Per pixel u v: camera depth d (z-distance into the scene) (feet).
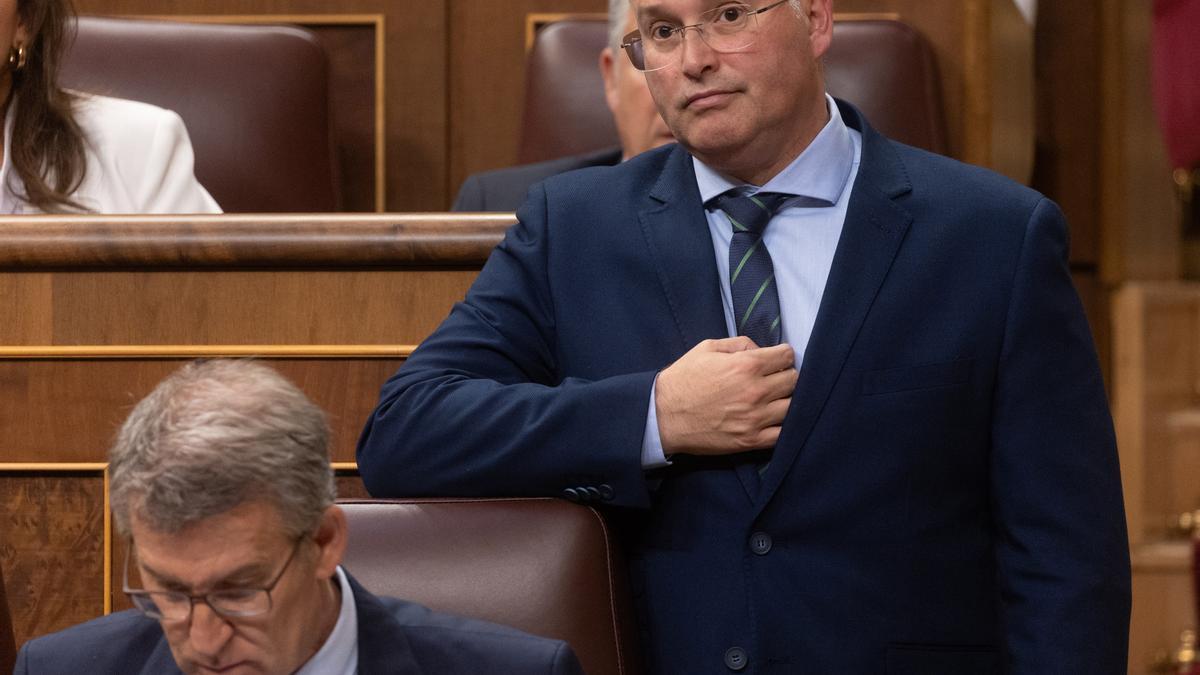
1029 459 19.93
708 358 19.83
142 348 24.00
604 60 34.71
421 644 16.85
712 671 19.93
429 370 21.24
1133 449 51.19
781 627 19.83
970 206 20.47
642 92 32.27
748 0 20.25
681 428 19.76
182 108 35.94
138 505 14.75
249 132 35.96
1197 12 49.83
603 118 37.27
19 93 31.45
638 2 20.79
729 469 20.22
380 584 19.70
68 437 24.07
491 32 40.78
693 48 20.21
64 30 31.89
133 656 16.90
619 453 19.84
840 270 20.22
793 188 20.97
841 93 36.04
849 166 21.33
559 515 19.90
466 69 40.88
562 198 21.94
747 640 19.85
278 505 14.90
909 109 35.91
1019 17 40.63
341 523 15.89
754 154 20.66
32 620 23.94
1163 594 52.26
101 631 17.19
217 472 14.62
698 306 20.67
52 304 24.16
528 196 22.39
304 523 15.12
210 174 35.70
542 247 21.63
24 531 24.07
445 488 20.71
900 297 20.12
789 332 20.57
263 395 15.19
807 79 20.71
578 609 19.52
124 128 32.71
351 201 40.75
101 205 31.99
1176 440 53.98
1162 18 50.47
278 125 36.17
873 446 19.88
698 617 20.08
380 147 40.52
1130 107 48.42
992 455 20.27
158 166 32.65
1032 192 20.74
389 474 20.95
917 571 19.97
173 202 32.68
